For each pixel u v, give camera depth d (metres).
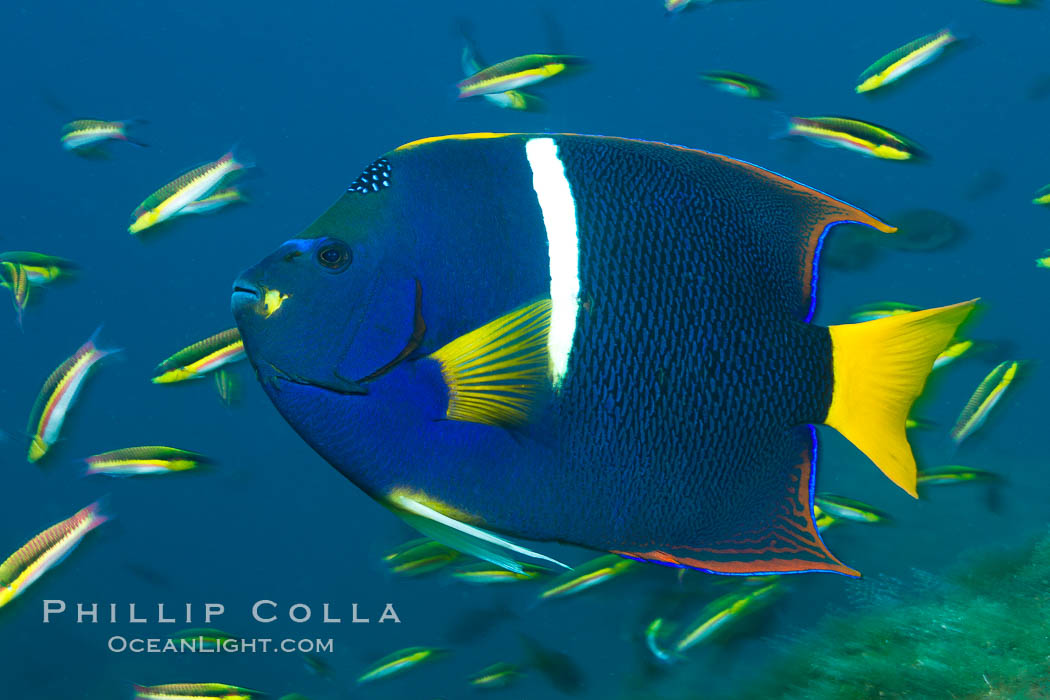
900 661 3.39
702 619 3.46
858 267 3.89
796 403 1.00
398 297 0.90
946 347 0.99
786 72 49.56
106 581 11.04
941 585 4.30
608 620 6.86
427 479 0.91
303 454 16.44
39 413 2.62
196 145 46.88
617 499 0.94
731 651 4.37
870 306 3.43
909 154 3.14
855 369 1.00
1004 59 45.66
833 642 3.98
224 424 18.61
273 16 46.50
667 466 0.95
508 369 0.90
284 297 0.89
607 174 0.97
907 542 5.76
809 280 1.04
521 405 0.91
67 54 46.78
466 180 0.94
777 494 1.00
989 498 3.51
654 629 3.67
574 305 0.92
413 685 6.77
